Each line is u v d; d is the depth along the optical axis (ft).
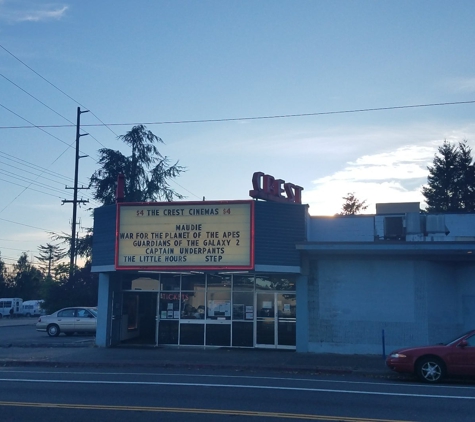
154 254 74.02
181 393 42.14
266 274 78.02
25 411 35.01
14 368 61.41
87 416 33.50
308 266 75.20
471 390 46.26
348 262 74.43
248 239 71.82
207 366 61.11
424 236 82.99
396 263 73.41
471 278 73.87
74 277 139.03
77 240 160.45
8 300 237.45
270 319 77.20
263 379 51.62
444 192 208.44
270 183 79.36
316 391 43.96
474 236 88.28
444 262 74.23
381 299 73.10
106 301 80.74
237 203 72.74
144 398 39.83
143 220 74.95
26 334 113.70
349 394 42.70
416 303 72.28
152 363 62.54
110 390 43.52
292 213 73.92
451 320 73.41
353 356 70.49
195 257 72.84
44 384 46.83
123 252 74.95
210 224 73.05
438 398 41.32
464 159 209.67
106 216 77.87
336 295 74.18
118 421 32.22
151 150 162.30
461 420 33.55
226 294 79.10
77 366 62.90
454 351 50.80
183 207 74.02
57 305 134.92
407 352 51.83
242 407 36.60
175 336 79.97
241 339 77.66
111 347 79.10
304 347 74.02
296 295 75.46
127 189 157.58
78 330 105.09
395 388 46.73
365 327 72.95
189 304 80.28
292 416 33.81
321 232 89.66
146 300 88.17
